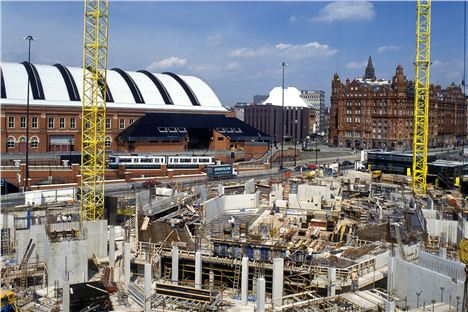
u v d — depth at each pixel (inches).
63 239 2153.1
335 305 1712.6
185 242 2436.0
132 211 3147.1
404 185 4466.0
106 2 2925.7
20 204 3467.0
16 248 2345.0
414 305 1809.8
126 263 2055.9
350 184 4315.9
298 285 2006.6
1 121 5157.5
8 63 5954.7
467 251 1459.2
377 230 2677.2
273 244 2246.6
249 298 2004.2
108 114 5890.8
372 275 2048.5
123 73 6835.6
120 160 4940.9
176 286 1957.4
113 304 1904.5
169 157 5231.3
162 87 6929.1
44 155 5118.1
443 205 3216.0
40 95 5605.3
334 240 2605.8
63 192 3681.1
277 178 5103.3
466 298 1489.9
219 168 5182.1
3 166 4394.7
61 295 1920.5
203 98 7199.8
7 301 1769.2
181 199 3383.4
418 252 2062.0
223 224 2999.5
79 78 6156.5
